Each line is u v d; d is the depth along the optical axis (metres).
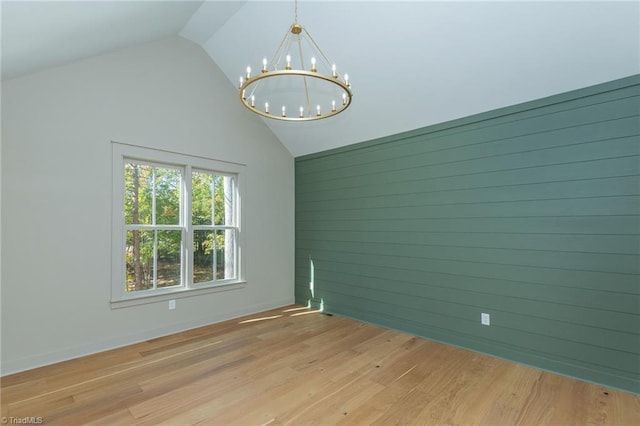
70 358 3.05
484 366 2.95
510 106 3.10
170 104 3.83
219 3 3.29
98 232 3.25
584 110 2.71
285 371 2.83
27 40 2.11
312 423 2.11
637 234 2.48
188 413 2.21
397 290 3.98
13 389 2.49
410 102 3.58
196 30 3.80
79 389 2.50
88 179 3.19
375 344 3.49
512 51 2.72
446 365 2.97
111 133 3.35
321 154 4.92
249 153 4.68
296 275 5.27
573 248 2.75
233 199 4.56
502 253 3.15
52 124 2.98
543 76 2.78
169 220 3.87
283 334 3.80
